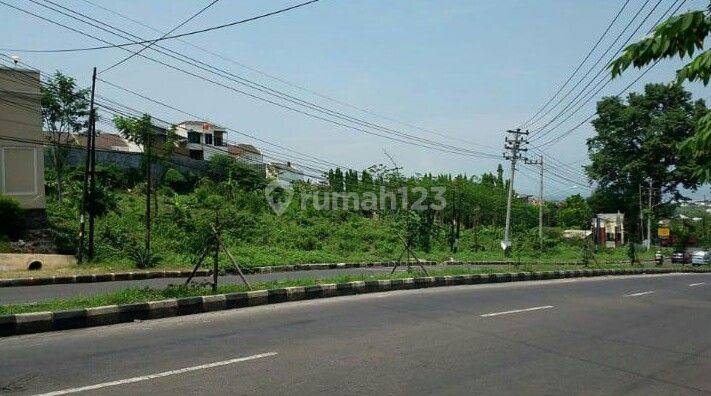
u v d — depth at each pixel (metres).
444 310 13.11
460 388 6.88
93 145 25.14
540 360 8.55
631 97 59.78
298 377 7.05
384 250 37.38
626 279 27.08
